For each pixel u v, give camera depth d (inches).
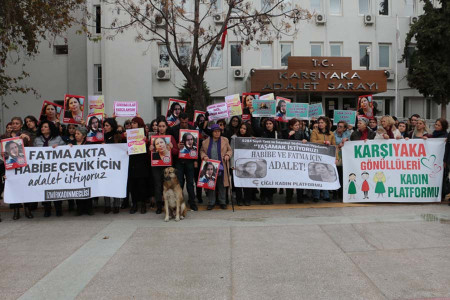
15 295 148.4
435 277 159.6
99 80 725.9
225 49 721.6
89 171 277.9
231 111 331.3
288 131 343.0
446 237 212.1
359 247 198.8
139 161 284.4
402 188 301.7
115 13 681.0
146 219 268.1
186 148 281.9
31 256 192.5
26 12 483.5
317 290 149.8
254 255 189.5
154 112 727.1
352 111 350.6
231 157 303.4
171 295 147.0
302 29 735.7
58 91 748.6
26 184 269.6
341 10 753.0
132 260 185.0
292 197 342.6
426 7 649.0
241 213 281.1
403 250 193.0
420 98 780.0
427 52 661.3
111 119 305.1
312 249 197.0
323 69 669.9
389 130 315.3
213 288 152.8
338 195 331.0
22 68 743.7
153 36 696.4
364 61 761.6
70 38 738.8
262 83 659.4
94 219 271.0
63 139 295.6
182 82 713.0
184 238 219.5
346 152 309.3
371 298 142.6
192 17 697.6
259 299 143.0
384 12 762.8
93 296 146.9
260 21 464.1
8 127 323.9
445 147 297.4
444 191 309.4
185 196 365.4
